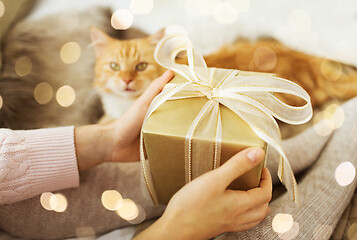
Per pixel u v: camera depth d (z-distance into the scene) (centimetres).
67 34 94
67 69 90
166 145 47
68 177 60
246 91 49
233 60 85
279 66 84
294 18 95
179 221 45
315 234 56
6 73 87
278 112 49
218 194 45
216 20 97
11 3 96
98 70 88
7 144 56
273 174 65
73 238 64
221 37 94
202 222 46
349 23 94
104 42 87
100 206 64
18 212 63
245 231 54
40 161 57
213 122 47
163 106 50
